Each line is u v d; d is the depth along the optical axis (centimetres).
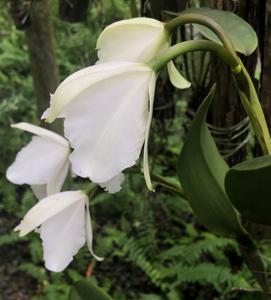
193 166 22
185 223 56
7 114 67
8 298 50
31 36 44
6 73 77
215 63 27
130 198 57
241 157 30
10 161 62
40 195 25
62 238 22
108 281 51
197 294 50
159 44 19
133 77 17
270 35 24
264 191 19
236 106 28
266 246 44
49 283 51
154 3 29
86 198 22
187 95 36
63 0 37
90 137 17
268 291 25
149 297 47
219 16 23
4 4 42
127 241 52
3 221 59
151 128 39
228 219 23
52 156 23
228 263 50
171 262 53
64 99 17
